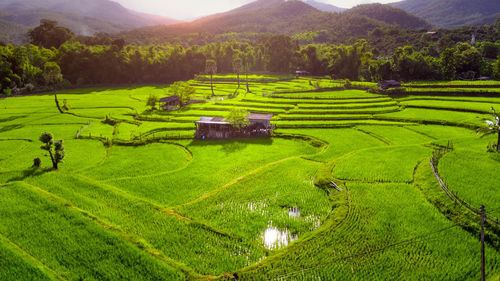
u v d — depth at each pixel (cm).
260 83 16050
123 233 3512
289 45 19538
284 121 8688
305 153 6425
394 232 3309
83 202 4247
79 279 2844
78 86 16900
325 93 12100
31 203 4150
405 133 7288
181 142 7362
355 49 16088
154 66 19288
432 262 2867
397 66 13638
